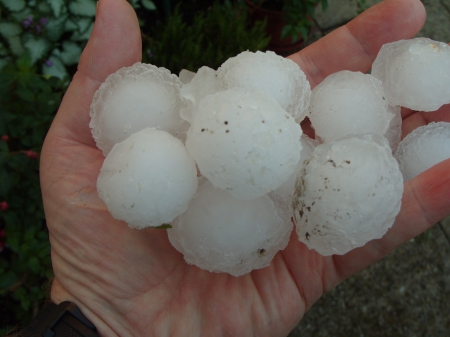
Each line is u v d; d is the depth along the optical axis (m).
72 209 0.16
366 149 0.13
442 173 0.14
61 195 0.16
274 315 0.16
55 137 0.17
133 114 0.16
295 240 0.17
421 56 0.17
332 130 0.17
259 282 0.17
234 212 0.14
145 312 0.16
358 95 0.17
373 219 0.13
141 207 0.13
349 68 0.22
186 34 0.31
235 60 0.16
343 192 0.13
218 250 0.14
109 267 0.16
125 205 0.13
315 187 0.13
